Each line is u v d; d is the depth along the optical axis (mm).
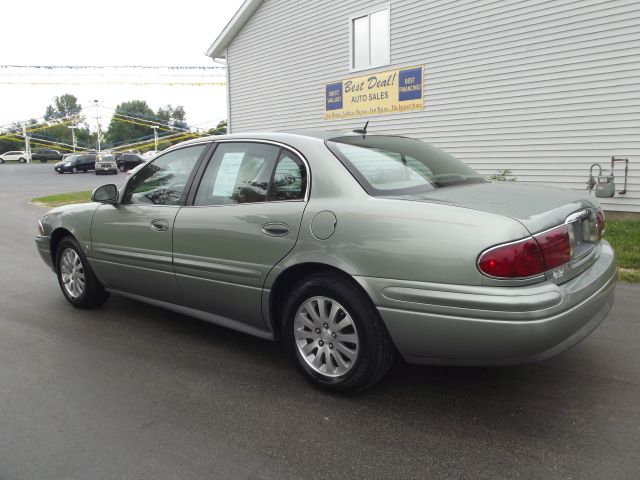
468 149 11734
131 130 112562
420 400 3238
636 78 9203
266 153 3715
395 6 12641
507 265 2639
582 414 3021
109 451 2736
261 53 16500
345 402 3234
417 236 2861
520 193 3301
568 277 2949
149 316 4977
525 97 10664
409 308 2879
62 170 42031
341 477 2494
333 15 14148
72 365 3850
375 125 13555
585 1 9617
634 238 7543
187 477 2512
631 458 2584
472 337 2732
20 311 5152
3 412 3158
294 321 3432
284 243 3365
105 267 4730
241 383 3527
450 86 11859
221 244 3717
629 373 3535
